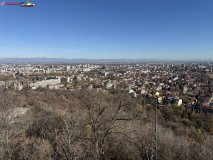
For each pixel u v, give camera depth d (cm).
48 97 6506
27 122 2644
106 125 2544
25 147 1888
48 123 2958
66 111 3991
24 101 4881
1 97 2295
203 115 6775
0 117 1794
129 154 2311
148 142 2516
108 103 2492
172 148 2491
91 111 2233
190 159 2195
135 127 2989
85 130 2506
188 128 5047
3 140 1706
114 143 2481
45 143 2138
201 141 3456
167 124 5231
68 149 1600
